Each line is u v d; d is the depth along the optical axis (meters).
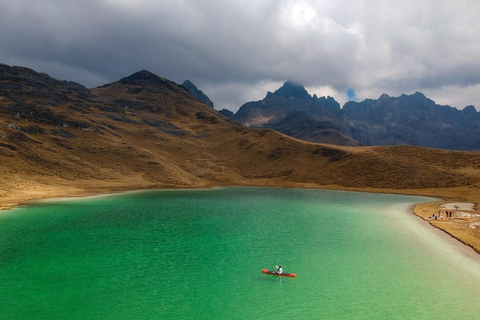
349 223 55.81
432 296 26.91
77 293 26.89
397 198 92.44
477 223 52.91
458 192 95.88
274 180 142.25
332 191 113.56
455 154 130.00
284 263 34.66
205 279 30.17
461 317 23.55
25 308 24.28
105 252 37.72
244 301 25.84
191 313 23.83
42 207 65.88
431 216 59.31
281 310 24.42
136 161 132.75
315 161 148.62
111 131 163.88
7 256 35.81
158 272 31.77
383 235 46.84
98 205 71.12
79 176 105.94
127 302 25.41
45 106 161.75
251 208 72.62
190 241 43.09
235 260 35.59
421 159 130.25
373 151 147.00
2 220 53.06
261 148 175.75
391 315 23.77
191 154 174.50
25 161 100.88
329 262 35.12
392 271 32.44
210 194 101.12
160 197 89.38
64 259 35.12
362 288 28.42
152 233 47.06
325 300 26.16
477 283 29.55
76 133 141.50
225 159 175.50
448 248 40.19
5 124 117.94
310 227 52.41
